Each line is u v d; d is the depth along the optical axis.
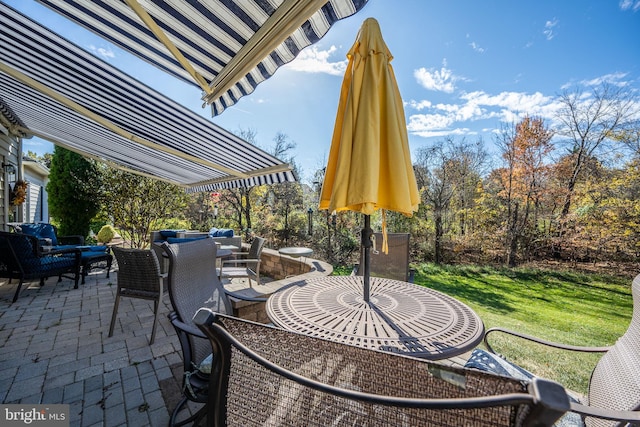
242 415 1.03
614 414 1.23
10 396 2.49
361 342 1.54
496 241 12.30
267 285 4.42
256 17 1.83
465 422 0.74
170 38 2.15
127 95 3.12
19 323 3.99
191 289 2.43
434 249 12.85
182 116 3.38
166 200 10.46
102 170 10.02
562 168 11.36
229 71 2.38
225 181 6.50
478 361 1.78
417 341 1.57
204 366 1.93
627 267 9.72
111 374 2.84
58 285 5.92
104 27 2.26
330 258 12.16
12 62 3.07
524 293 8.09
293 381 0.90
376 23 1.96
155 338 3.62
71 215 10.49
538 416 0.59
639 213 9.38
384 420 0.84
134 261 3.59
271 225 14.69
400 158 1.77
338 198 1.76
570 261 11.02
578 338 4.59
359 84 1.86
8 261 4.92
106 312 4.46
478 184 13.08
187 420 2.11
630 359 1.53
